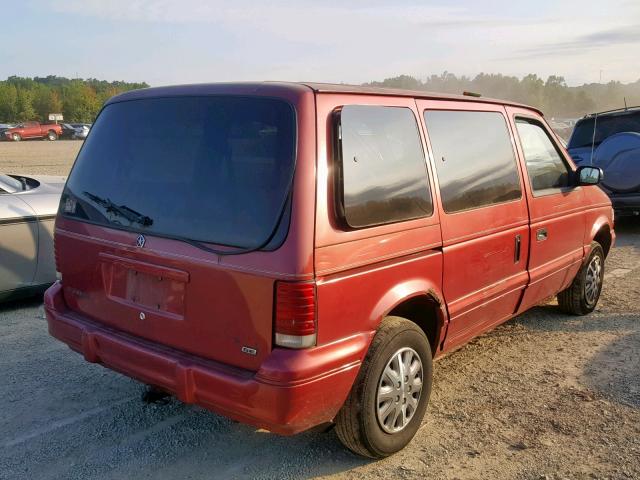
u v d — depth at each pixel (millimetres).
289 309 2770
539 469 3369
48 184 6453
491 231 4148
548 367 4750
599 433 3748
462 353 5055
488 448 3578
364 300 3107
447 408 4070
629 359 4906
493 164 4273
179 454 3490
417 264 3457
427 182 3582
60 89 129750
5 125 52062
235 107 3102
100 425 3801
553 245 5055
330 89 3102
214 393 2959
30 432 3705
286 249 2775
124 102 3625
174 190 3211
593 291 6066
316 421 2947
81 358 4836
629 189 9789
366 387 3156
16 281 5754
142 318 3309
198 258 2996
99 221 3543
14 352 4930
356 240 3037
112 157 3586
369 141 3219
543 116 5207
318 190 2871
